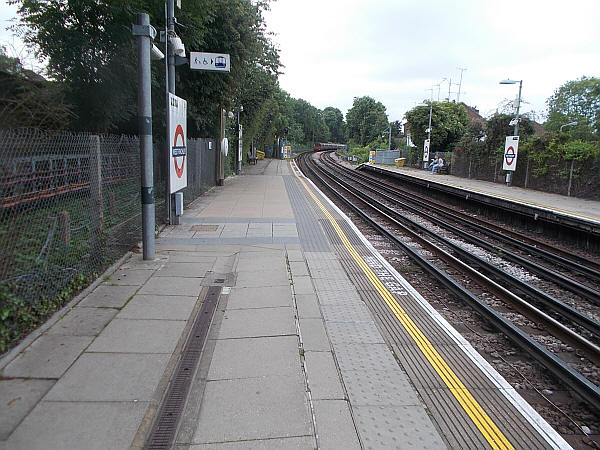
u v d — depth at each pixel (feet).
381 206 55.88
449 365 13.38
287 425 9.86
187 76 50.14
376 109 282.77
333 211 42.88
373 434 9.70
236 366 12.45
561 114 118.01
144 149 22.29
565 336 17.65
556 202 54.13
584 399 12.98
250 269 22.26
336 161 204.33
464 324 18.67
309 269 22.75
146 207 22.67
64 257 17.40
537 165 70.08
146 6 38.83
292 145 321.73
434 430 10.02
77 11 37.78
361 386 11.66
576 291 24.34
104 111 42.29
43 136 17.24
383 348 14.08
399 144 202.69
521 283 24.00
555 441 10.01
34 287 14.96
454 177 101.09
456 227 44.16
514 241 37.11
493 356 15.88
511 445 9.78
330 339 14.56
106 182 22.54
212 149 61.26
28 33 39.04
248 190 59.57
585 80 124.98
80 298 17.08
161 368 12.08
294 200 50.16
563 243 39.73
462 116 157.58
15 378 11.25
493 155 87.56
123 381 11.34
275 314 16.35
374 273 22.99
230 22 50.72
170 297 17.63
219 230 31.63
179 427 9.79
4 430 9.20
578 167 60.39
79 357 12.49
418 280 24.57
